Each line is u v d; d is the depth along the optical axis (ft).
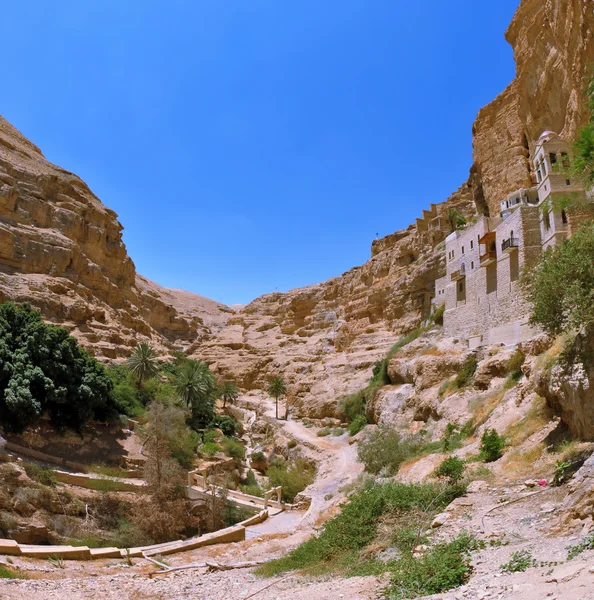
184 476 143.84
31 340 138.10
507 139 203.72
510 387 101.45
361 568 41.78
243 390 322.96
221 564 64.85
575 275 55.01
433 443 107.96
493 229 143.84
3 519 92.73
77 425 142.51
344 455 162.09
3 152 303.07
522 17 174.91
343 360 253.44
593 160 66.64
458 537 38.42
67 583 53.11
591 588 20.84
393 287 261.44
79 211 311.68
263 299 443.73
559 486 45.65
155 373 203.62
